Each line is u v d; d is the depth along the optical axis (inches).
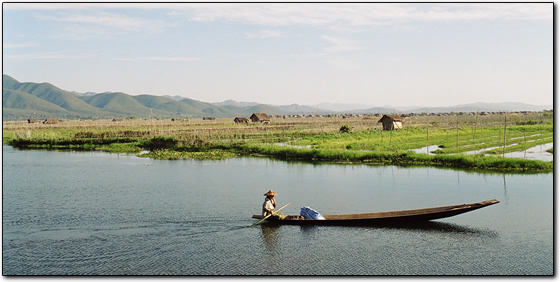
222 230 930.1
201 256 786.8
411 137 3129.9
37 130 4210.1
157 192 1341.0
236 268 733.9
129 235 895.7
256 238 882.1
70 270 720.3
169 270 722.8
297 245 843.4
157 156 2336.4
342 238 884.0
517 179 1572.3
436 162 1940.2
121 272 714.2
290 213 1098.7
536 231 935.7
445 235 908.6
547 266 745.0
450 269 734.5
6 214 1056.8
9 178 1619.1
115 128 4468.5
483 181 1536.7
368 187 1432.1
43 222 986.7
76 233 908.6
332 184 1491.1
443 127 4416.8
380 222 941.8
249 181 1553.9
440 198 1261.1
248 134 3511.3
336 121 6314.0
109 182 1528.1
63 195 1291.8
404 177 1628.9
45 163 2079.2
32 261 756.0
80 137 3356.3
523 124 5093.5
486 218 1039.0
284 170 1830.7
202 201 1206.9
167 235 896.9
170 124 5497.1
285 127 4446.4
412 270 727.7
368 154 2090.3
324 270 728.3
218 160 2210.9
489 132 3695.9
